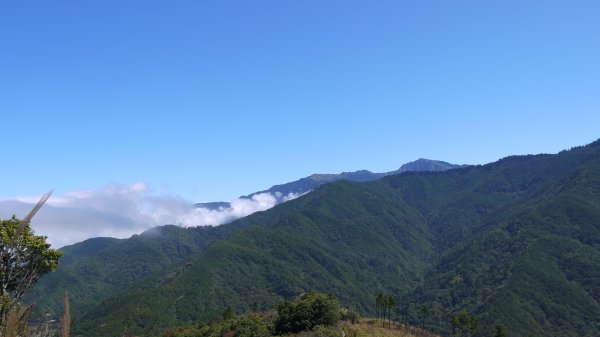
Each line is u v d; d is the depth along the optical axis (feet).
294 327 244.22
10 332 13.55
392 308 347.56
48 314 17.99
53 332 15.01
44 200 12.22
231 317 327.26
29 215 12.08
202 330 229.45
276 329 253.44
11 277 35.47
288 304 257.55
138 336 19.06
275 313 312.71
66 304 13.44
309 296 259.39
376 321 330.54
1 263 35.58
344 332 235.20
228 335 240.32
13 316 13.78
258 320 268.00
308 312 245.86
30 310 14.10
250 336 242.37
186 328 223.92
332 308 251.60
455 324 374.63
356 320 307.78
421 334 309.22
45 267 59.57
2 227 55.16
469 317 368.68
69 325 13.24
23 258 37.45
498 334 315.78
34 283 39.99
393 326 320.70
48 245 58.95
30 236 57.36
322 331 228.02
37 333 15.80
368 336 241.96
